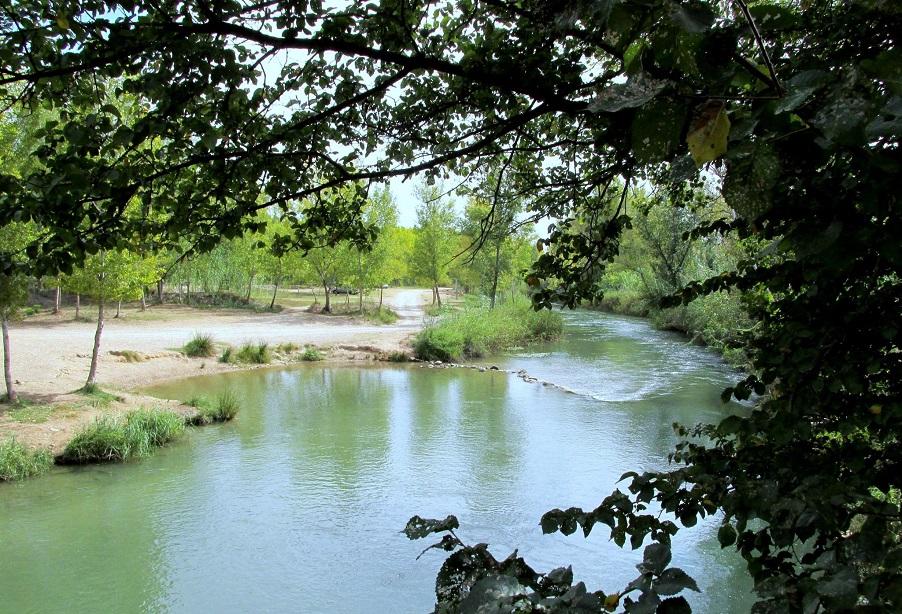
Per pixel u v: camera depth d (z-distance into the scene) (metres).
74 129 1.94
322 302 40.62
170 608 6.12
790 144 0.91
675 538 7.21
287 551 7.25
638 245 24.42
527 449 10.84
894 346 1.64
